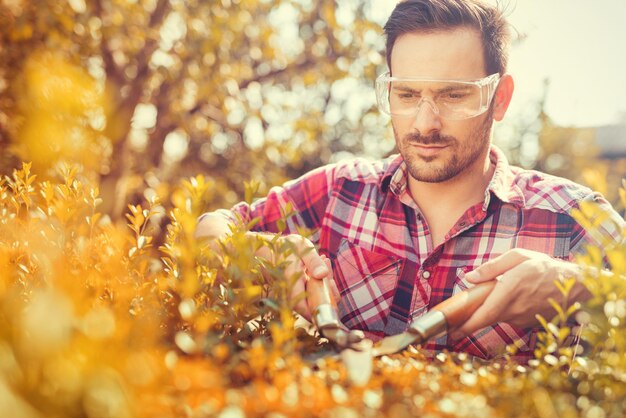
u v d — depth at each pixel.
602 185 0.86
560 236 1.65
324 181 1.90
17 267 0.96
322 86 6.62
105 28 4.77
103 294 0.94
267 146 6.35
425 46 1.47
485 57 1.52
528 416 0.68
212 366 0.70
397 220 1.74
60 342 0.47
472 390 0.71
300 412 0.60
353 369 0.74
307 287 1.04
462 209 1.69
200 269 0.96
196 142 6.52
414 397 0.68
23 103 3.85
